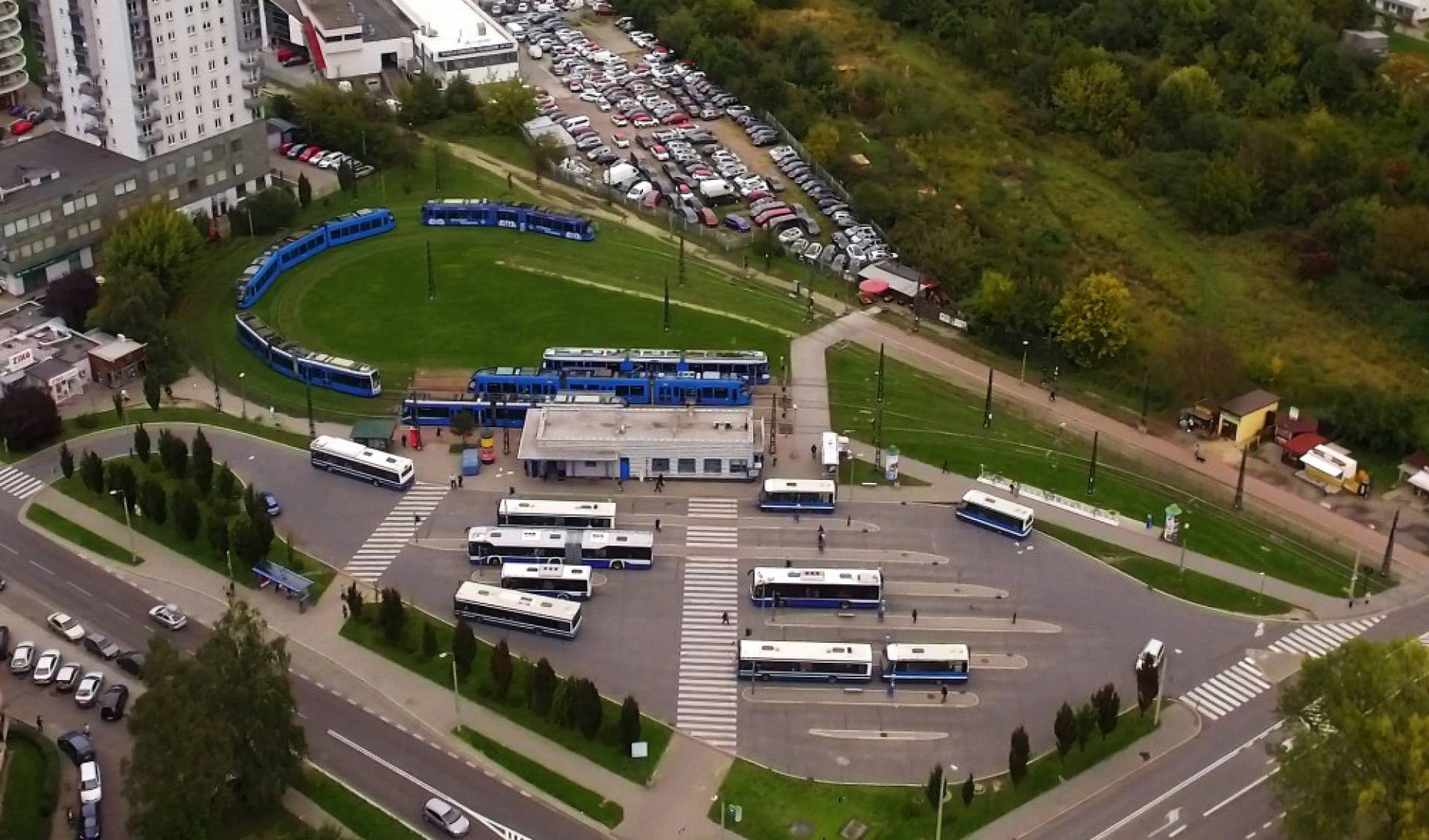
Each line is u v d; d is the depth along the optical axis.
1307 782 198.62
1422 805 188.62
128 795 198.12
